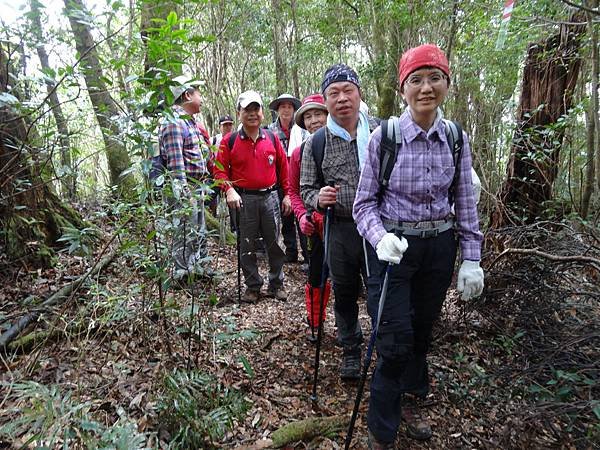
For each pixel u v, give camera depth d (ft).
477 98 21.56
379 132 5.92
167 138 9.51
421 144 5.77
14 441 5.03
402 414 7.13
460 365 8.59
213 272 8.90
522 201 11.10
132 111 5.97
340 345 9.18
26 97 7.25
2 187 8.59
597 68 10.36
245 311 10.82
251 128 11.03
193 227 7.60
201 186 6.68
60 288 9.11
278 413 7.09
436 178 5.79
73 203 13.97
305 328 10.28
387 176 5.88
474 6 15.98
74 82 6.02
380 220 5.98
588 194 11.31
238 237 11.27
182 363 7.21
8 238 9.75
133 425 5.22
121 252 6.80
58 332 7.66
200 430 5.65
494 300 8.95
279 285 12.17
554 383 6.49
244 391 7.43
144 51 5.88
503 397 7.45
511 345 8.29
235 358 8.27
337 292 8.05
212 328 7.49
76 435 4.66
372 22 25.58
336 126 7.53
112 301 7.21
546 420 6.43
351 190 7.38
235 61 37.76
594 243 10.09
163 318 7.61
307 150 8.04
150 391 6.58
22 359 7.18
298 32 39.19
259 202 11.28
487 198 14.76
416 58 5.43
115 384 6.74
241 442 6.30
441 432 7.08
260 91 43.80
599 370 6.45
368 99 35.81
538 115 10.91
